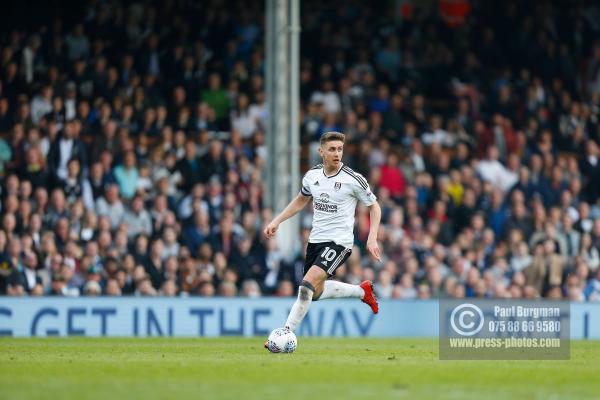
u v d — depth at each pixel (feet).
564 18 283.18
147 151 217.77
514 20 278.46
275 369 87.15
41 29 227.81
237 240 201.36
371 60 262.06
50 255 184.75
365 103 251.19
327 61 258.37
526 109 265.75
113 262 188.75
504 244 222.07
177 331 181.88
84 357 105.81
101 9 234.99
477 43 274.36
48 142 206.90
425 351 122.42
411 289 208.85
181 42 242.37
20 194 195.00
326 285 113.09
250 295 195.83
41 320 174.09
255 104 239.30
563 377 82.89
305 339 167.12
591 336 202.18
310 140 238.89
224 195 215.72
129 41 237.04
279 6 203.00
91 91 223.71
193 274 193.47
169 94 234.17
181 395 66.59
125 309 179.11
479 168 246.06
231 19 249.14
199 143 221.87
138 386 72.59
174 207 209.87
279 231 201.36
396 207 220.02
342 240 109.40
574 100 277.03
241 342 150.20
